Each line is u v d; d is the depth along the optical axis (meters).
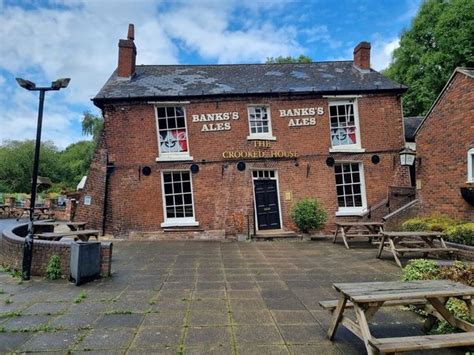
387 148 14.13
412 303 4.20
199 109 13.84
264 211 13.91
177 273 7.55
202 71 16.47
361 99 14.23
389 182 14.04
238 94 13.74
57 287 6.36
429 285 4.03
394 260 8.95
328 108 14.21
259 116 14.29
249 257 9.60
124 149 13.57
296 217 13.35
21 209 22.78
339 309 3.93
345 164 14.34
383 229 11.12
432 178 10.80
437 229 9.38
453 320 3.91
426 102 23.58
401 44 26.44
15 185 43.03
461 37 21.19
